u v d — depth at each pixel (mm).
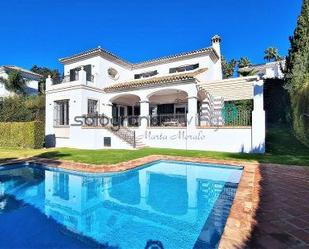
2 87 34375
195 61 23625
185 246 4496
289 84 21906
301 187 7207
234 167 11500
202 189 8641
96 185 9242
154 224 5555
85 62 23953
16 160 12883
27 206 6973
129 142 18203
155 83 19797
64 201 7469
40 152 16297
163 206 6879
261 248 3635
